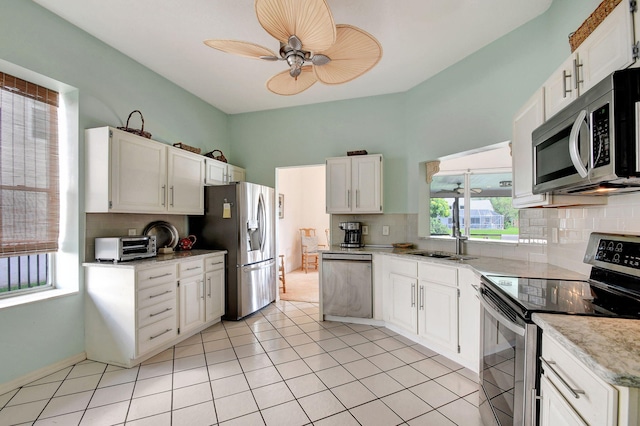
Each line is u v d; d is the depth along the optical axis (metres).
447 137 3.12
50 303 2.24
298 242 7.27
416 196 3.51
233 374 2.22
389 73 3.22
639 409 0.68
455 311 2.36
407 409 1.80
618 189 1.34
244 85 3.54
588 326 0.99
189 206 3.30
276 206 4.30
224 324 3.32
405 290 2.90
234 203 3.47
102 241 2.49
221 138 4.36
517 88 2.47
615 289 1.41
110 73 2.72
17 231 2.20
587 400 0.81
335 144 4.00
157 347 2.54
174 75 3.29
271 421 1.70
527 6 2.22
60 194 2.47
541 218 2.29
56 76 2.29
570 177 1.28
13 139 2.18
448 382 2.10
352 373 2.23
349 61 2.09
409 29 2.49
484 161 5.29
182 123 3.60
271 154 4.32
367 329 3.15
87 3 2.18
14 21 2.05
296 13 1.55
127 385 2.07
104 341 2.40
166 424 1.67
